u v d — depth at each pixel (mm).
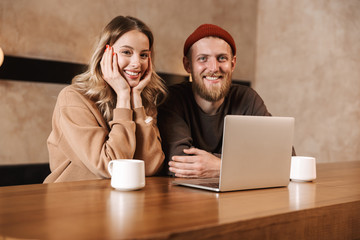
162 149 1802
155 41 3824
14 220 801
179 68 4004
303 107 4074
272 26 4398
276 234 916
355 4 3666
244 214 905
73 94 1675
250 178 1253
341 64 3762
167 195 1126
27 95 3215
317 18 3967
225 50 1878
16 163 3178
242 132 1208
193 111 1993
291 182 1477
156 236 721
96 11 3492
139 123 1682
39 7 3221
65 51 3350
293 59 4180
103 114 1750
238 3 4418
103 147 1537
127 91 1677
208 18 4195
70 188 1206
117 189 1199
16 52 3131
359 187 1372
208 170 1533
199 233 779
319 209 1013
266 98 4438
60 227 754
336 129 3795
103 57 1709
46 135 3320
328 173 1764
